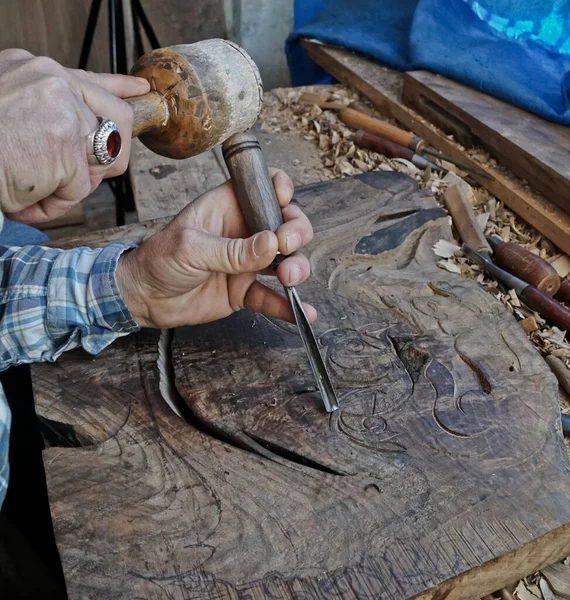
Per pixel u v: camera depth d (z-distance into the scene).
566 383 1.11
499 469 0.80
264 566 0.70
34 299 0.93
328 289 1.12
